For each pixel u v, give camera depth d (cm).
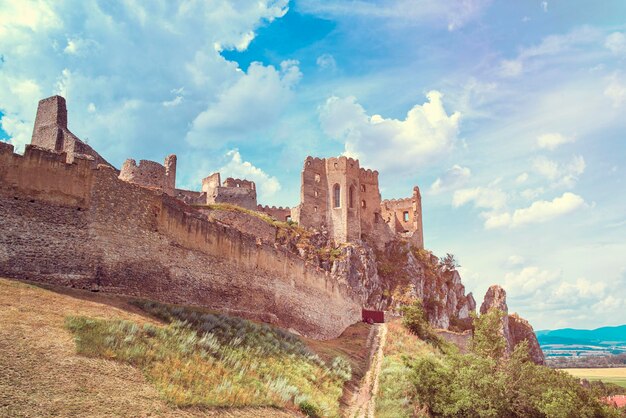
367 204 14350
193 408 2369
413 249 15025
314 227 13500
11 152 3056
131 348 2534
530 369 4466
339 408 3641
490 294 15300
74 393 2073
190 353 2881
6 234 2936
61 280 3089
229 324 3800
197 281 4109
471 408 4122
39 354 2225
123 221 3528
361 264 12275
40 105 5247
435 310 13062
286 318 5306
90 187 3359
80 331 2498
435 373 4372
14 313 2483
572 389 4625
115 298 3234
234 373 2988
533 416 4222
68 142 4906
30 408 1894
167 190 8212
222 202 10994
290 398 3100
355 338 6531
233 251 4625
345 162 14038
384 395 4203
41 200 3120
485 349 5153
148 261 3669
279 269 5350
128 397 2195
